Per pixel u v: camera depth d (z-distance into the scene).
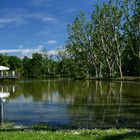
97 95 42.12
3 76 86.75
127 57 94.31
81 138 13.89
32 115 26.19
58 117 25.05
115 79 80.50
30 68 157.62
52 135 14.62
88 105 31.81
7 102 35.62
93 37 91.81
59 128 19.98
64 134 15.16
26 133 15.31
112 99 36.75
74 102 34.69
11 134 14.86
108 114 26.00
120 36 83.69
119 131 17.59
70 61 116.56
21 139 13.48
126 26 79.19
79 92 47.69
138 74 96.38
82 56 102.06
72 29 98.62
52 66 161.62
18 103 34.66
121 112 26.88
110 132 17.00
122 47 86.88
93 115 25.64
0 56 149.25
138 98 37.38
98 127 20.66
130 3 77.69
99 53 97.00
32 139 13.50
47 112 27.73
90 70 110.50
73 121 23.16
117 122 22.48
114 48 86.31
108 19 85.69
